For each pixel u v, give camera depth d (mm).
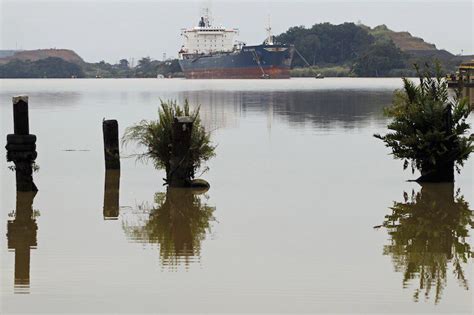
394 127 49094
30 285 27016
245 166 56281
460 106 48625
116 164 55094
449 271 28781
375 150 65562
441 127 48031
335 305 24969
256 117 105188
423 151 48344
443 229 35844
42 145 70438
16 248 32219
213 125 91000
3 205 41906
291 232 35094
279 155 62469
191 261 30109
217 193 45469
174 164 47375
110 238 34156
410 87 49906
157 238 34156
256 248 32125
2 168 54656
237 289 26562
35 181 50125
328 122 95312
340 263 29766
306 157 61156
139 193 45875
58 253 31391
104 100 160250
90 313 24297
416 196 44094
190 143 47906
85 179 51062
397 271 28734
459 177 50656
